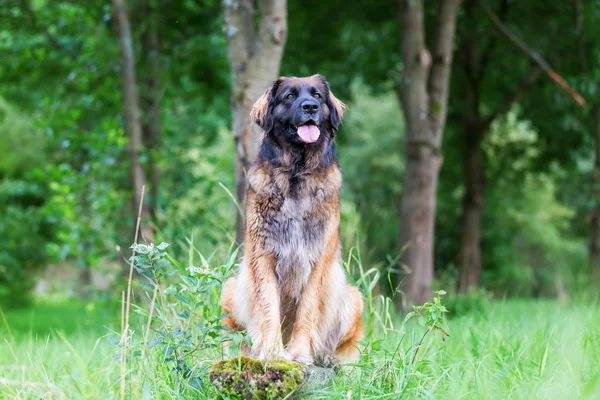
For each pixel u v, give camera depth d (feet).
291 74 60.75
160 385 15.56
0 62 48.91
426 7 55.06
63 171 39.04
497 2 58.03
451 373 16.51
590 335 18.94
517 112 73.51
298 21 58.29
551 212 93.66
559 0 56.49
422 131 41.45
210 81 57.00
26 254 72.49
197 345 16.35
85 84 47.98
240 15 28.19
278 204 17.67
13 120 82.69
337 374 16.67
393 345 19.79
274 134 17.98
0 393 15.57
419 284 40.98
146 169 42.47
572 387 14.38
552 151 71.61
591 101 57.57
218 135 63.41
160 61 50.24
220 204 42.39
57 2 47.65
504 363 17.48
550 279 85.40
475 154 64.54
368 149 98.22
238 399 14.80
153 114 47.96
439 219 81.00
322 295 18.44
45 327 44.60
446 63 42.29
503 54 61.67
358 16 57.93
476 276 65.51
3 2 46.85
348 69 63.21
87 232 39.11
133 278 36.47
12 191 75.92
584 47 57.77
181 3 53.52
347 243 23.73
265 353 16.63
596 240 59.93
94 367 18.35
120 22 39.37
